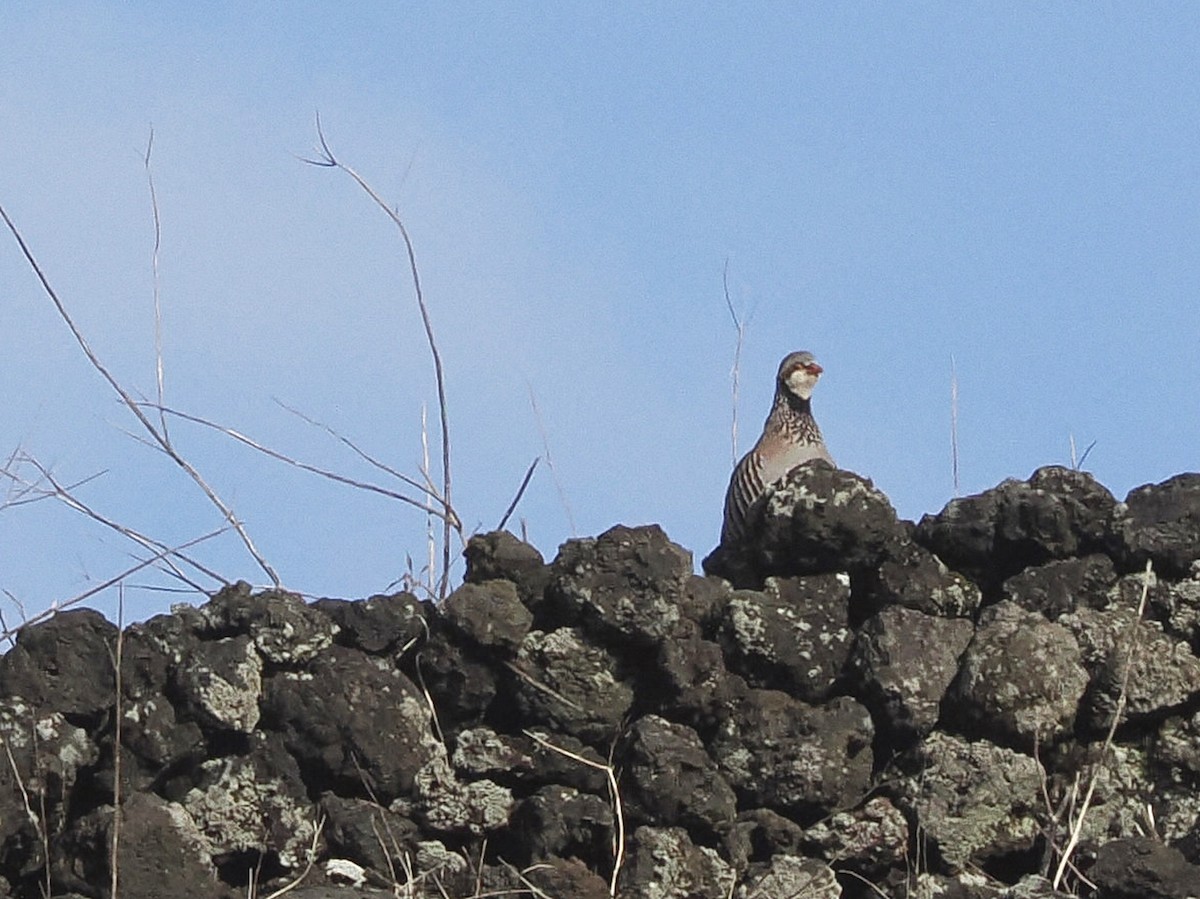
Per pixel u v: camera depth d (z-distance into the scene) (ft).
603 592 35.47
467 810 35.01
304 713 34.99
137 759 34.78
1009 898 33.63
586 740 35.53
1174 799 35.50
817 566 37.17
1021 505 37.17
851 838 35.12
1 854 33.96
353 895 33.32
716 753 35.68
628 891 34.19
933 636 36.14
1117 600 37.01
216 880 33.76
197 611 35.70
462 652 35.60
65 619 35.27
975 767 35.22
